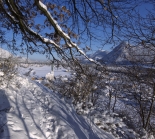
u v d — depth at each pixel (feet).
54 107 19.16
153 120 37.55
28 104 17.95
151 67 21.89
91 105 25.20
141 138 22.15
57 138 12.91
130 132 21.72
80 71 14.55
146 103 33.42
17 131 11.53
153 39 15.98
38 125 13.73
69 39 11.69
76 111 21.42
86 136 15.26
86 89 22.86
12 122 12.37
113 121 21.72
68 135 13.51
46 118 15.66
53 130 13.88
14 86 22.47
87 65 15.40
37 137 11.88
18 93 20.65
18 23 10.55
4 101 16.28
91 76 15.48
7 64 22.47
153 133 27.55
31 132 12.17
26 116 14.46
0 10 10.90
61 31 11.09
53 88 31.42
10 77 22.09
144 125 31.42
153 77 24.08
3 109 14.17
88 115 21.47
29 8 11.81
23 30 10.98
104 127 20.11
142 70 23.91
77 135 14.29
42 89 27.78
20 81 26.17
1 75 20.84
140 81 25.75
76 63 13.76
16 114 14.12
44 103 20.24
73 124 16.46
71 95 25.50
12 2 9.55
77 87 23.03
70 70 15.38
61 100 23.62
